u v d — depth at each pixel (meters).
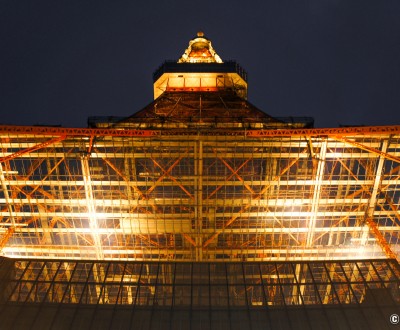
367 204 54.97
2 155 55.22
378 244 54.19
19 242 58.25
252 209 57.56
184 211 58.44
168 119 56.09
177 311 33.44
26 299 34.81
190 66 82.38
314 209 54.84
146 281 37.50
